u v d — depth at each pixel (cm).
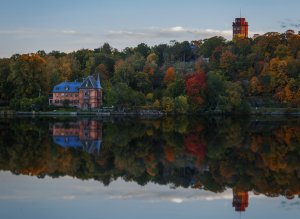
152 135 10038
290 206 4412
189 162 6569
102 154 7238
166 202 4528
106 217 4053
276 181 5378
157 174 5756
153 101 19950
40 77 19850
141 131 10994
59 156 6988
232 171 5953
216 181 5391
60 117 17125
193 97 18962
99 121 14688
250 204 4484
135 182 5322
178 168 6141
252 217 4103
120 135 10019
